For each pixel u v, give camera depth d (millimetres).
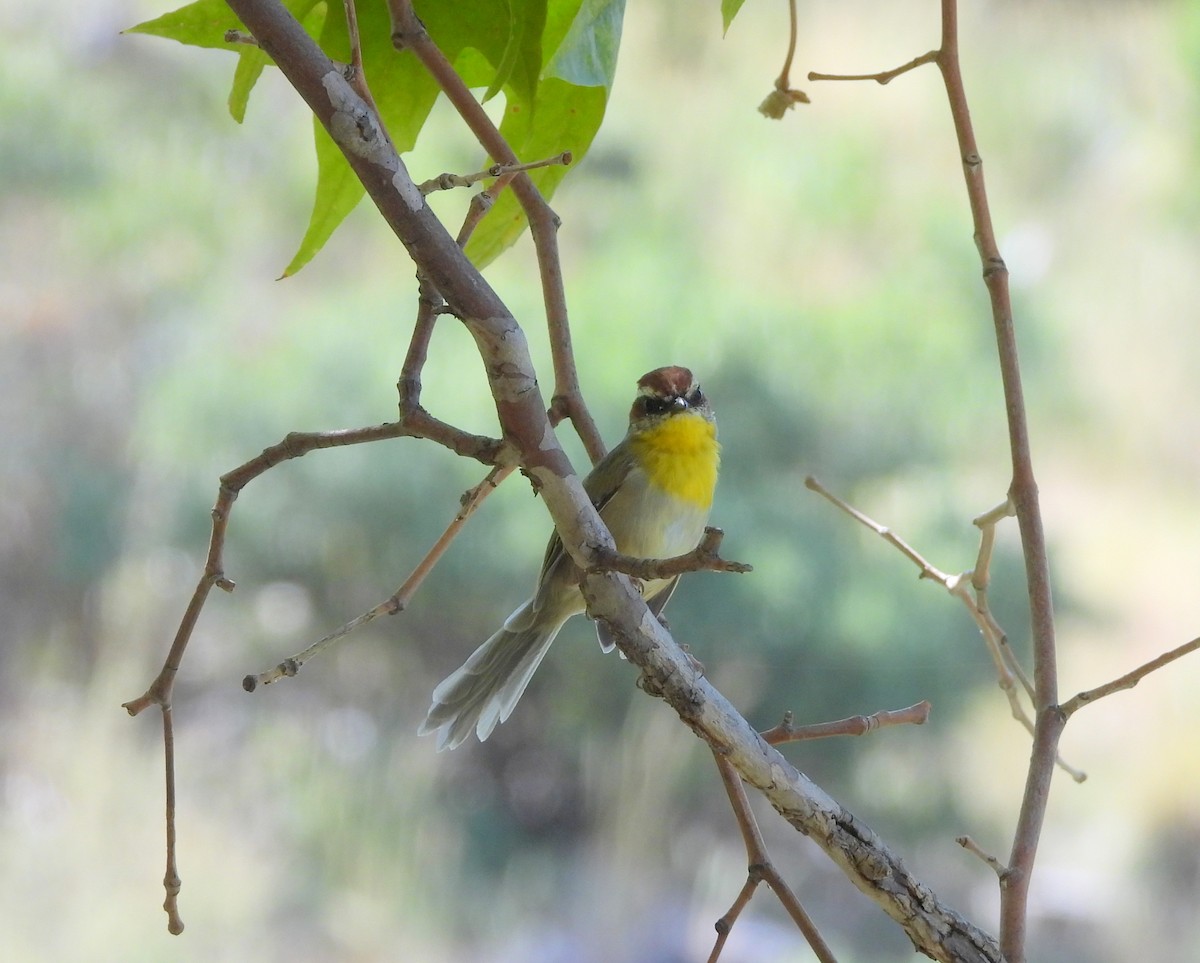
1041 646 3594
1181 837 14258
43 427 16547
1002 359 3746
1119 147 16062
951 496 13977
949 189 15555
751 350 13547
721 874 14203
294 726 15727
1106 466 15703
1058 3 16094
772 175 14953
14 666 16016
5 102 15422
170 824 3430
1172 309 15805
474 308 3092
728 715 3385
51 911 13492
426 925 14047
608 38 3594
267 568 15242
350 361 14273
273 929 13805
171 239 16344
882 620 13188
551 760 15375
